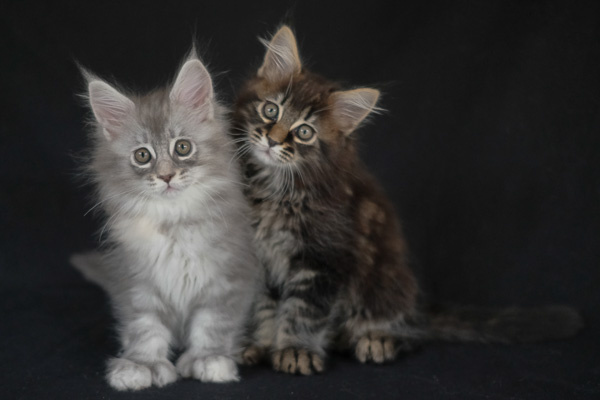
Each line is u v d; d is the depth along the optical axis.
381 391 0.72
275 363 0.77
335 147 0.81
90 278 0.89
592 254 0.95
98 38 0.96
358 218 0.81
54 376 0.75
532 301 0.96
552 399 0.71
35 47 0.95
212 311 0.74
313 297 0.79
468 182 0.98
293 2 0.96
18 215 0.98
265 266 0.80
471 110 0.96
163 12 0.96
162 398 0.70
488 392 0.73
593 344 0.85
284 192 0.78
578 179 0.95
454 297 0.98
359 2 0.96
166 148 0.73
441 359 0.81
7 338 0.84
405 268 0.85
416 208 0.99
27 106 0.96
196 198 0.73
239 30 0.97
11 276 0.99
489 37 0.95
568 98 0.94
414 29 0.96
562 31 0.93
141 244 0.73
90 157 0.79
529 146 0.96
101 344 0.82
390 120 0.98
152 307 0.73
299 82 0.81
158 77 0.96
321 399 0.71
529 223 0.96
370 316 0.82
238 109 0.81
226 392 0.71
